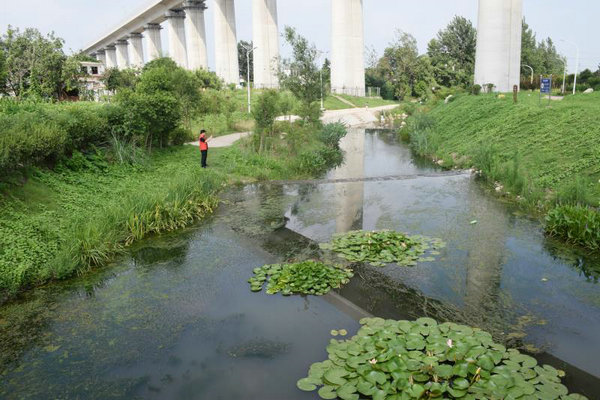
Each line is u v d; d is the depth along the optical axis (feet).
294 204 42.39
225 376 17.16
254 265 27.99
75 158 42.63
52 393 16.62
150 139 55.88
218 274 26.76
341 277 25.25
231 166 54.70
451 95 114.32
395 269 26.53
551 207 37.11
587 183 40.24
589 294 23.15
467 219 36.19
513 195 42.39
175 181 41.60
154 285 25.53
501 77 110.93
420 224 35.12
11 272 25.03
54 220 31.91
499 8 108.27
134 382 17.04
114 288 25.36
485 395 14.74
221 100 97.86
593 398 15.16
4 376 17.74
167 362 18.22
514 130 62.49
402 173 58.75
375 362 16.48
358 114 143.54
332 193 46.57
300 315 21.62
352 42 179.93
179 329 20.71
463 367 15.89
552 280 24.85
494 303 22.34
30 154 35.86
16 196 32.89
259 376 17.07
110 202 36.94
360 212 39.09
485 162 54.24
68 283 26.22
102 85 135.33
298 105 98.27
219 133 84.84
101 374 17.63
